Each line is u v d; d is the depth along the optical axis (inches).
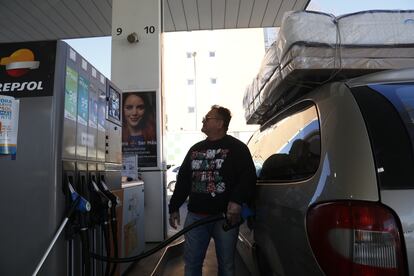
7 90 85.4
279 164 95.3
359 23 80.6
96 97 110.3
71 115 91.2
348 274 56.1
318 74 82.7
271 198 90.1
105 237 97.1
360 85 70.4
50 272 81.4
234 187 104.7
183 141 664.4
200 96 1298.0
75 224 85.3
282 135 103.0
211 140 111.1
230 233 104.8
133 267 147.9
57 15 287.6
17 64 86.5
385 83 70.2
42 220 81.8
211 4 275.4
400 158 59.2
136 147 214.5
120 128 137.1
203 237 108.3
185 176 117.0
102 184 106.1
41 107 84.4
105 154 117.3
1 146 81.1
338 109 68.5
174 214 118.6
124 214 137.6
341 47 79.3
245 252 130.0
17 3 266.7
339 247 57.6
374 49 79.9
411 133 61.6
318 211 62.6
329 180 63.0
